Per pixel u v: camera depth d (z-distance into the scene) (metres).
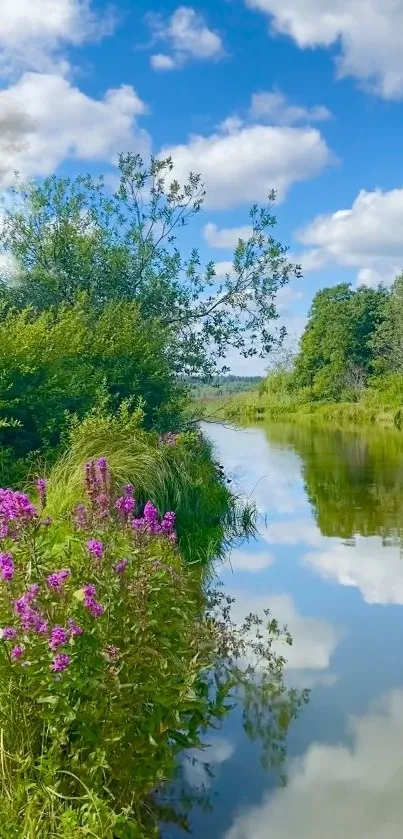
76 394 9.57
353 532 8.92
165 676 3.72
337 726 4.05
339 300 63.72
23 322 9.89
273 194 13.99
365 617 5.81
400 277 49.00
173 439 9.59
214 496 9.69
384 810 3.32
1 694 2.86
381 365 51.25
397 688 4.50
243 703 4.33
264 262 14.12
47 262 14.10
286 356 67.50
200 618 5.61
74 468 7.55
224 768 3.65
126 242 14.56
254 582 6.84
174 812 3.29
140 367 11.21
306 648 5.16
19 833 2.59
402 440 24.25
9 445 8.77
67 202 14.44
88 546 3.72
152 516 5.05
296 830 3.16
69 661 2.88
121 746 3.28
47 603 3.20
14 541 3.51
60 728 3.03
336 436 27.30
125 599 3.61
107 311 12.29
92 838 2.72
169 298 14.09
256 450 21.05
